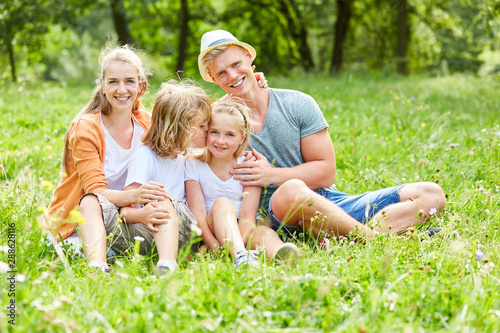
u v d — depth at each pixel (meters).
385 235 3.07
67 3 18.45
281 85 13.95
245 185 3.53
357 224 3.19
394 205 3.40
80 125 3.38
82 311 2.11
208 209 3.52
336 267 2.54
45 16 17.16
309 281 2.25
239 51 3.63
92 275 2.52
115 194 3.20
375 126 6.94
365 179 4.50
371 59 23.78
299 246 3.12
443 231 3.09
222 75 3.64
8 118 7.03
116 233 3.12
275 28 23.41
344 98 10.52
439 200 3.44
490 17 13.69
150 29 23.89
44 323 1.95
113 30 28.23
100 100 3.52
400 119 7.07
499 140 5.23
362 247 2.93
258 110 3.73
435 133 5.90
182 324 2.03
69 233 3.29
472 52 24.47
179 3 21.95
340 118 7.65
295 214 3.30
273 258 2.96
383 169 4.86
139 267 2.79
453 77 16.53
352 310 2.13
